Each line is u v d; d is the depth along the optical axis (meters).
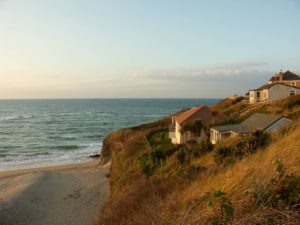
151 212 9.26
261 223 5.23
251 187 6.34
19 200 32.72
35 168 50.53
